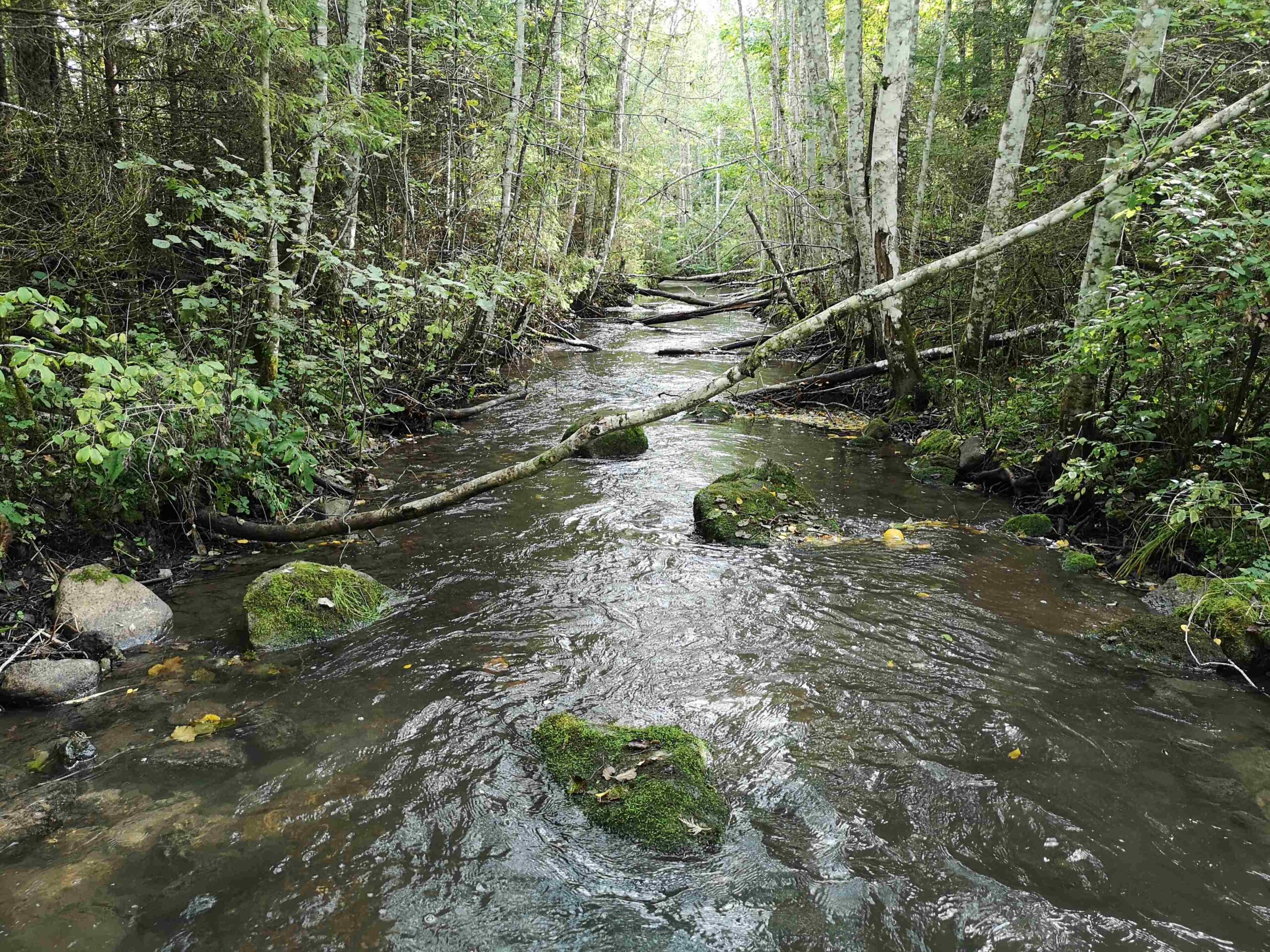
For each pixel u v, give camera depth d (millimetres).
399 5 13352
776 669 4570
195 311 6359
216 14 6602
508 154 13617
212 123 7715
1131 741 3879
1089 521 6754
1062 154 6293
